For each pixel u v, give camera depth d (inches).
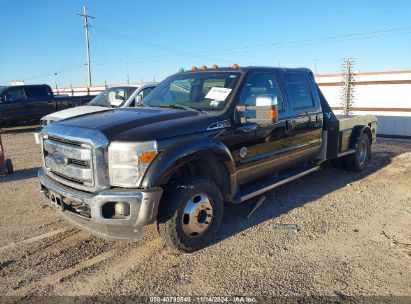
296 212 216.5
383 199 239.9
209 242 174.2
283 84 227.9
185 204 160.4
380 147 435.8
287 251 167.9
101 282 145.1
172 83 221.5
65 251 171.0
